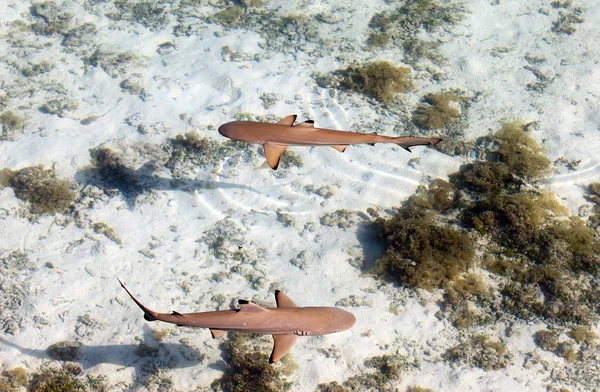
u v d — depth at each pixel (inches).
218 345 328.5
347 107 465.4
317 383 315.0
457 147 433.7
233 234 382.9
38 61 494.9
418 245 362.3
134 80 476.7
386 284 358.3
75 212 388.2
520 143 435.5
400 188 411.5
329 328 249.3
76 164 414.0
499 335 337.7
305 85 481.4
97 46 510.0
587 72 494.6
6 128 434.3
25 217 384.8
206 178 412.5
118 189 403.9
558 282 353.1
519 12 554.3
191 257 371.9
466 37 529.7
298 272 364.8
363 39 526.0
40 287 349.7
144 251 372.8
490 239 380.2
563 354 327.6
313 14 550.3
